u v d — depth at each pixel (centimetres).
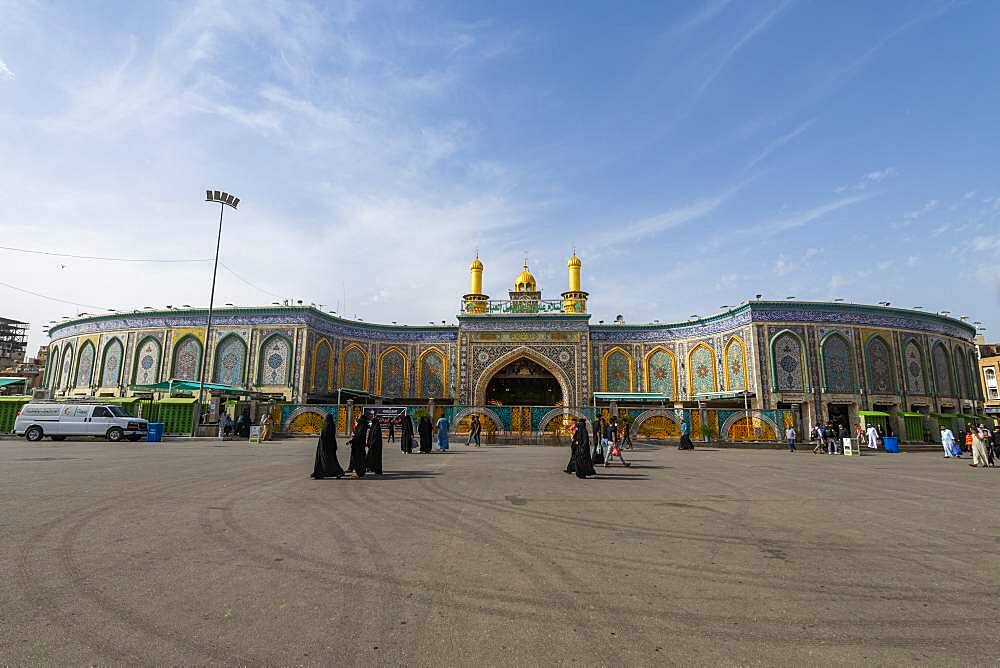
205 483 744
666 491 745
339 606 296
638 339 2588
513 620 282
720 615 293
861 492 765
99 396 2569
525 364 2694
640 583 345
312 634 258
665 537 469
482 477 868
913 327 2336
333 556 393
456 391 2572
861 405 2181
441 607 298
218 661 229
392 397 2645
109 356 2608
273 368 2403
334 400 2533
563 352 2573
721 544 446
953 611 302
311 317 2445
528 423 1941
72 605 291
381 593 319
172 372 2495
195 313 2528
